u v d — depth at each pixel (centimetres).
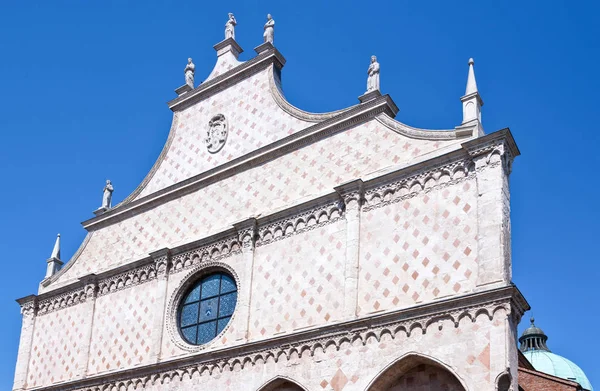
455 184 3106
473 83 3288
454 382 2825
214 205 4044
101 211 4694
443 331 2850
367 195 3366
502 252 2833
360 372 3016
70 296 4562
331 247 3391
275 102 4044
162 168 4484
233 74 4319
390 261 3167
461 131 3189
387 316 3005
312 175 3653
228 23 4622
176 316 3938
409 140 3359
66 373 4325
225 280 3838
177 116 4569
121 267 4281
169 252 4072
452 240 3017
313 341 3212
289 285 3475
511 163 3086
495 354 2684
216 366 3544
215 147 4244
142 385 3831
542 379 3638
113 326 4200
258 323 3512
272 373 3300
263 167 3894
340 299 3250
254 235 3719
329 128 3669
